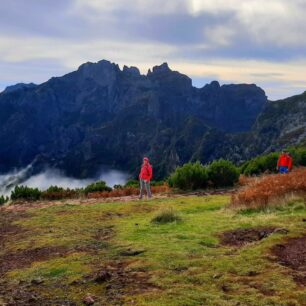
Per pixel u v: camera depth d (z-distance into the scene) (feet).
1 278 30.83
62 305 23.56
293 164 112.98
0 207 75.10
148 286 25.26
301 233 35.12
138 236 39.24
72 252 35.70
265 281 24.86
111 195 87.56
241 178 92.02
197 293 23.43
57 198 89.97
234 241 36.06
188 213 54.65
